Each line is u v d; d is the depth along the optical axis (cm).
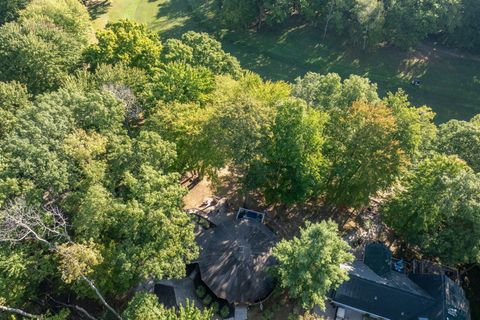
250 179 4972
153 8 12369
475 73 9750
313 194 5506
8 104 5384
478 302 5169
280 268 4122
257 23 11412
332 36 10769
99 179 4259
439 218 4875
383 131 4878
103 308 4603
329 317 4716
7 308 3562
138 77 6344
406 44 9831
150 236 4103
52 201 4116
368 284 4662
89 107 4894
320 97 6197
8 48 6500
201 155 5088
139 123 6094
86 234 3997
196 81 6122
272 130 4862
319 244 3803
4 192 3969
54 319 3675
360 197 5247
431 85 9625
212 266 4719
